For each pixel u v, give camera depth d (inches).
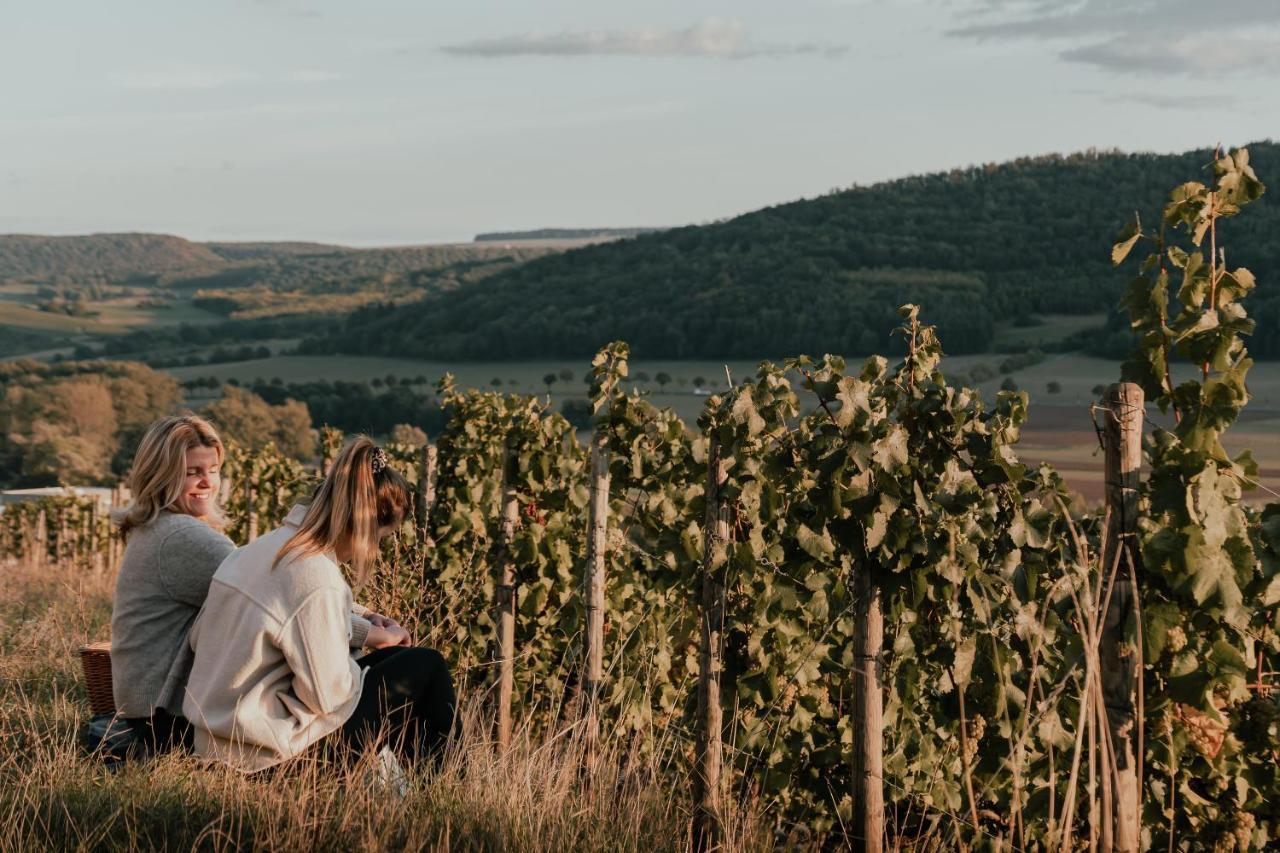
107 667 161.9
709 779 158.9
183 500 153.3
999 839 151.1
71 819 123.5
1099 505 181.9
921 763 173.5
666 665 230.7
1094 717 130.6
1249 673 149.9
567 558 243.8
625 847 142.7
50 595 403.5
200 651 144.6
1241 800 146.7
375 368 5295.3
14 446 3686.0
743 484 166.4
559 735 172.6
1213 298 129.8
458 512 289.1
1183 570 126.9
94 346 7864.2
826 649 185.6
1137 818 128.1
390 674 156.3
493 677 227.9
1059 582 141.4
